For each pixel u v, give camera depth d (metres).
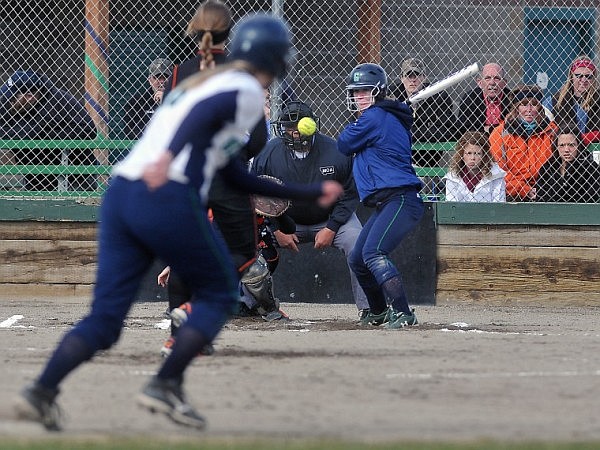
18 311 36.34
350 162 33.84
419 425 15.78
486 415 16.77
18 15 45.31
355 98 31.38
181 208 15.34
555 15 48.38
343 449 13.39
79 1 45.25
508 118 40.09
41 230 40.28
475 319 34.88
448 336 28.67
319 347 25.62
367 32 46.59
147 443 13.78
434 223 39.97
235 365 22.16
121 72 43.91
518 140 40.19
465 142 39.69
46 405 15.02
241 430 15.23
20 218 40.12
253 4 45.81
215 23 23.55
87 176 41.00
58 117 40.44
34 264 40.28
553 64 48.34
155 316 35.00
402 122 31.02
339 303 39.91
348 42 46.59
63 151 40.28
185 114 15.18
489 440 14.33
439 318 35.09
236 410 16.95
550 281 40.09
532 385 19.91
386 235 30.67
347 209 33.84
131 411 16.80
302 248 39.81
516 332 30.31
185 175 15.34
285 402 17.75
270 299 32.91
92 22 43.22
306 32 46.31
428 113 40.22
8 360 22.67
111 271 15.74
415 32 47.22
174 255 15.62
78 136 40.41
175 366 15.36
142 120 41.50
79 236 40.28
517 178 40.31
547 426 15.86
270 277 32.97
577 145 40.00
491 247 40.06
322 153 33.84
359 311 34.06
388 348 25.55
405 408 17.30
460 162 39.97
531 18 48.19
